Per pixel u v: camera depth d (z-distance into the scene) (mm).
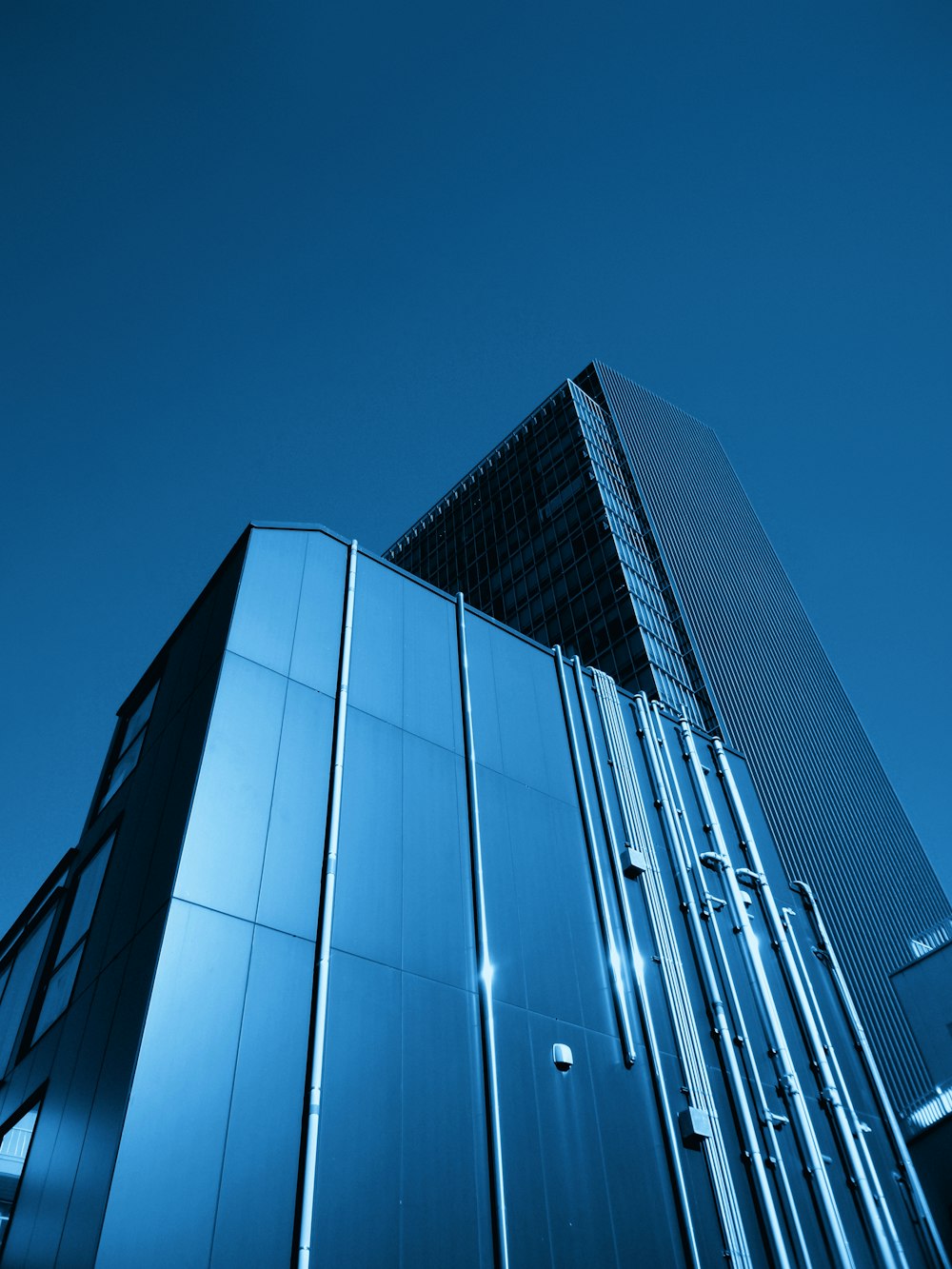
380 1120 14594
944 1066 31234
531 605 75688
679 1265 16469
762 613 110750
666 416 132375
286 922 15938
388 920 17312
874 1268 19469
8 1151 18531
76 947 19734
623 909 22203
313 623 21375
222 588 21969
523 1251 14609
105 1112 13125
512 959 18781
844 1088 23469
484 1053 16844
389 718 21031
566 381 100688
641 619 66312
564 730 25875
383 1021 15805
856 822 92188
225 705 17969
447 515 98938
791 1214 19031
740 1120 20016
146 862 17094
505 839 21094
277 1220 12719
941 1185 23312
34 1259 13188
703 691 67562
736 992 23094
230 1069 13719
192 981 14180
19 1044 19734
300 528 23234
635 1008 20328
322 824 17828
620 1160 17266
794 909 28078
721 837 27594
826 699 106750
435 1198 14344
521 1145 16016
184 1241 11820
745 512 129375
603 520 76312
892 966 75812
